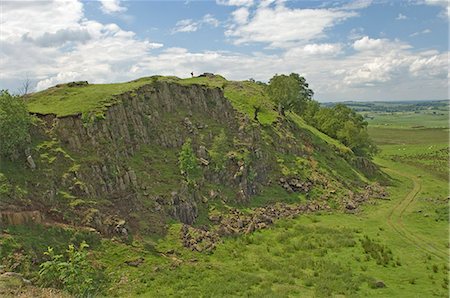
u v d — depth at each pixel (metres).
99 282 41.19
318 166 97.00
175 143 74.38
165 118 77.88
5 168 49.47
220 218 64.62
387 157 165.75
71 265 31.64
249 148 84.75
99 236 48.25
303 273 48.62
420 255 55.34
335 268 49.97
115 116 66.50
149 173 64.12
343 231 66.12
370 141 135.25
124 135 66.25
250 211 70.62
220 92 94.12
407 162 153.25
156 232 54.16
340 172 101.62
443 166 143.38
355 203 85.19
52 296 29.36
